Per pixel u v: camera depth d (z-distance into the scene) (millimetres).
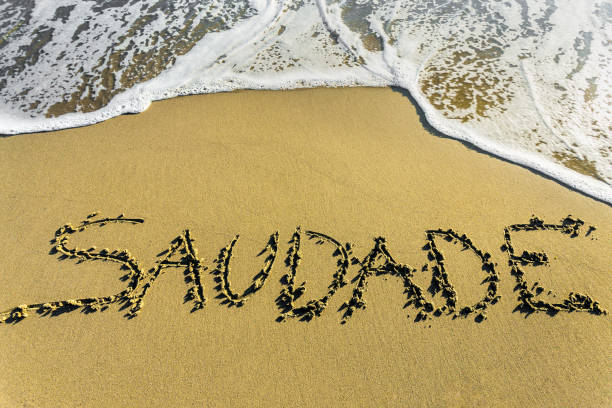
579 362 4020
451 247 5059
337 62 8664
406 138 6668
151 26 9781
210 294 4609
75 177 6020
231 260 4961
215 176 6020
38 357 4090
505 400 3775
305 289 4637
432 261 4918
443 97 7582
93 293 4656
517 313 4422
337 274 4785
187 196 5727
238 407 3713
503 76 8023
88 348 4152
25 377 3930
